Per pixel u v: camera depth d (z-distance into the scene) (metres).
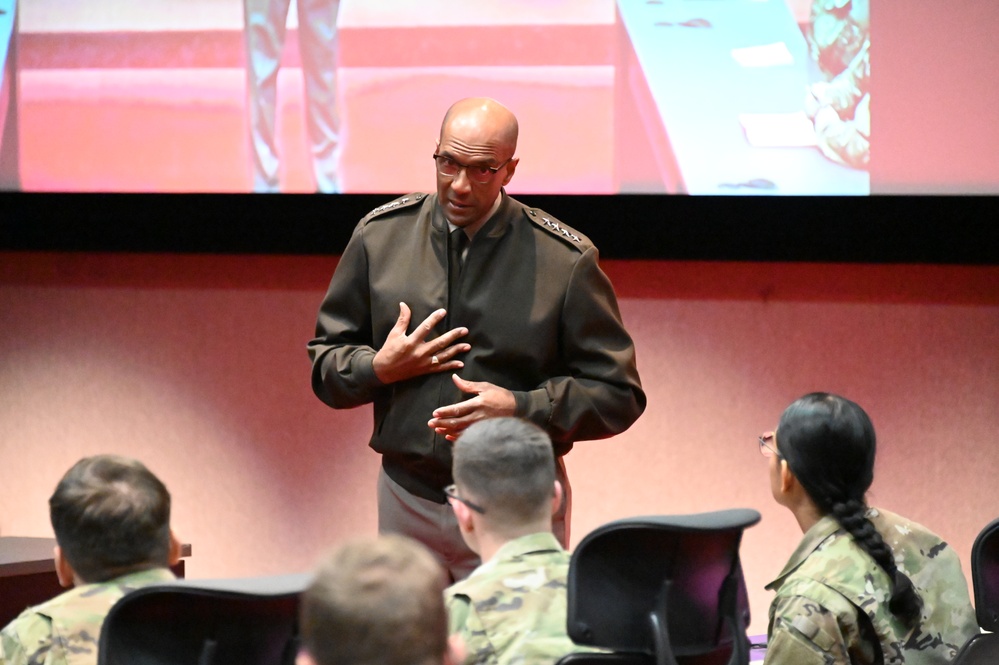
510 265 7.39
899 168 10.42
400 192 10.95
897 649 5.45
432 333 7.36
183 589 4.07
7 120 11.34
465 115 7.12
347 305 7.69
